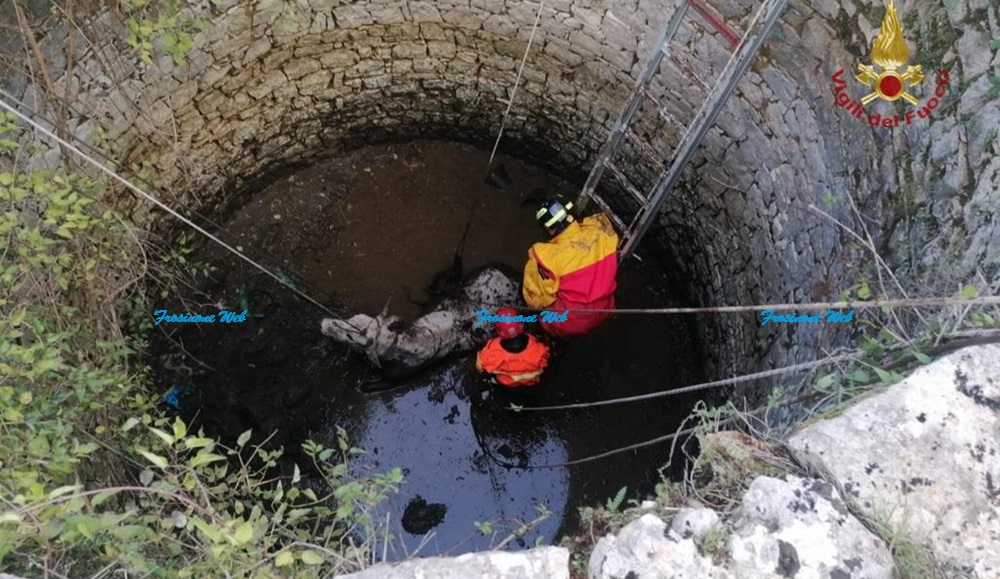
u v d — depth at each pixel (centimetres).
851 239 289
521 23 375
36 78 302
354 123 459
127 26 315
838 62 284
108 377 282
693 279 445
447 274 459
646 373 455
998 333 194
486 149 486
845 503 172
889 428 181
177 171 407
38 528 160
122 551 176
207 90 376
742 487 184
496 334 436
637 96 343
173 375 434
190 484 183
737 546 165
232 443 425
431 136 488
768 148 336
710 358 432
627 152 416
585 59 379
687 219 423
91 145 345
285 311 454
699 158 380
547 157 475
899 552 165
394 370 432
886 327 229
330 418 440
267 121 423
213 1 332
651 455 433
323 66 405
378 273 466
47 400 245
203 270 451
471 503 429
